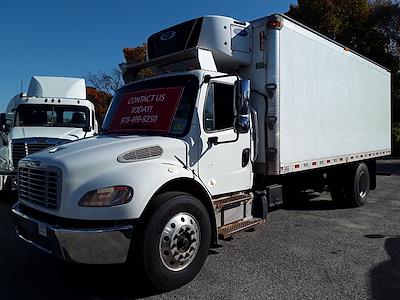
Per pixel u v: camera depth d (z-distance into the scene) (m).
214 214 5.34
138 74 7.05
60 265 5.62
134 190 4.44
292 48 7.00
